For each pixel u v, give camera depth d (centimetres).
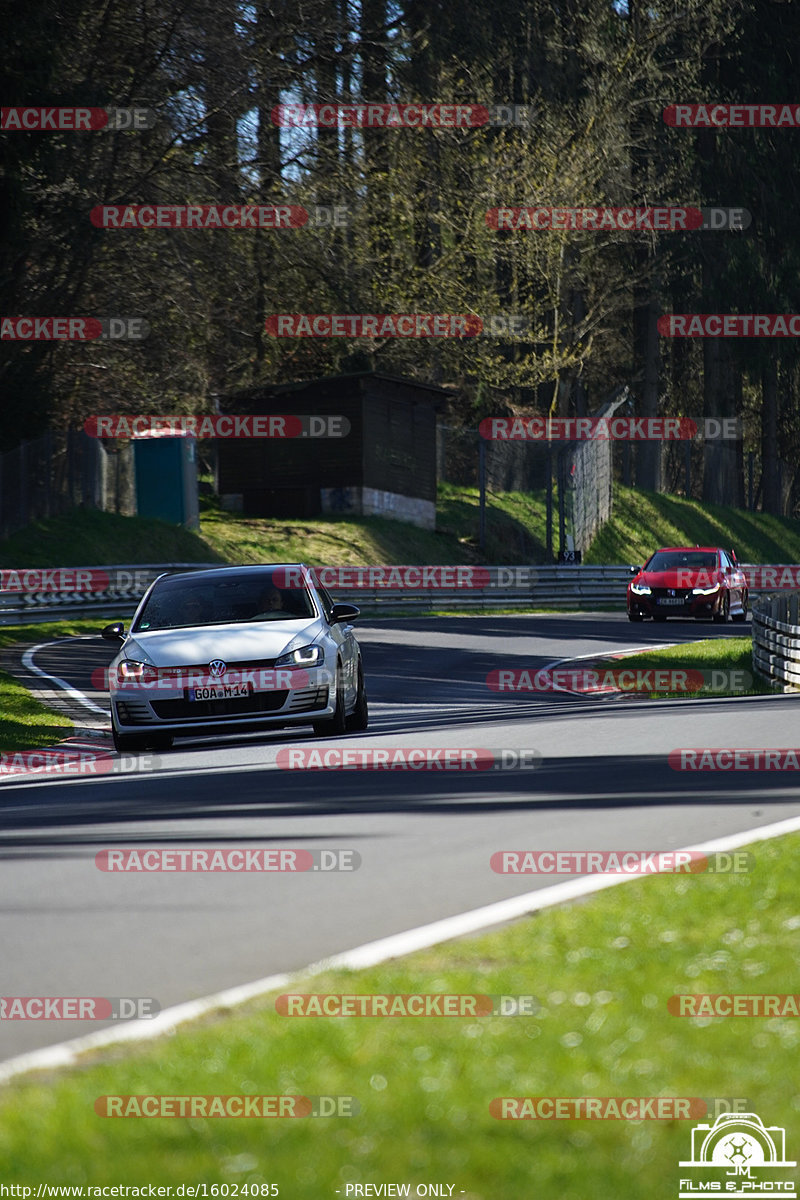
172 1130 1308
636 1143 1250
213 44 14088
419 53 18812
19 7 12250
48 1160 1252
